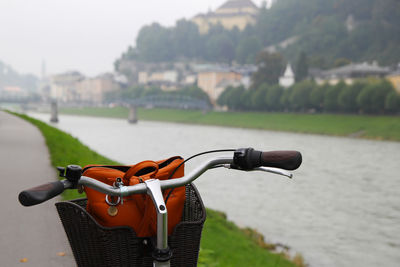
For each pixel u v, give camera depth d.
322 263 14.86
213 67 188.62
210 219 15.07
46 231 4.80
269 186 31.08
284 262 12.86
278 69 149.25
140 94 190.12
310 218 22.12
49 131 20.59
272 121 111.19
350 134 88.06
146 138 69.06
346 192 30.55
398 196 29.58
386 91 97.75
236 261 9.95
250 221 20.48
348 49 195.75
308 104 114.25
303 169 41.34
